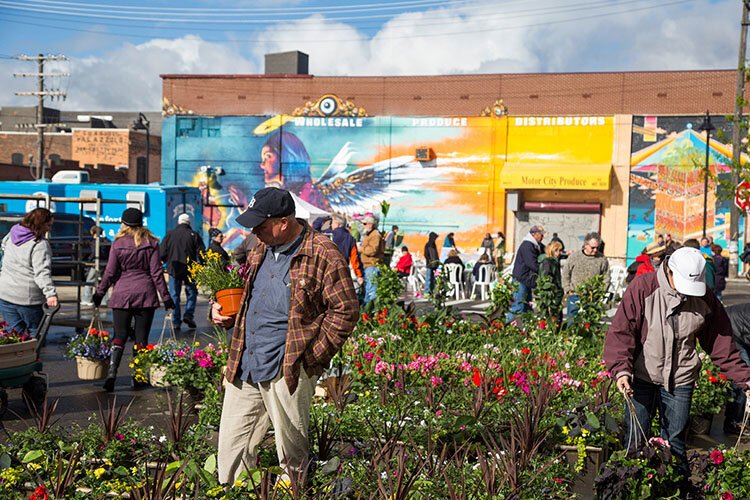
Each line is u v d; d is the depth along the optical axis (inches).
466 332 411.2
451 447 223.5
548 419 239.1
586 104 1366.9
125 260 354.9
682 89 1326.3
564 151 1380.4
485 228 1413.6
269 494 171.9
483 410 250.7
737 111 1197.7
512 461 189.2
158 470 182.7
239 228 1526.8
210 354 322.0
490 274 921.5
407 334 388.2
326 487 181.6
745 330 305.9
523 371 303.4
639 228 1348.4
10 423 291.0
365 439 228.2
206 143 1541.6
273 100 1509.6
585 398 262.8
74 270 735.7
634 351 209.8
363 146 1469.0
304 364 182.2
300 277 181.0
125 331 358.3
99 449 213.9
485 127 1411.2
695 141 1323.8
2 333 321.1
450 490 172.7
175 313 571.2
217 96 1531.7
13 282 356.5
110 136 2455.7
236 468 191.3
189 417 269.4
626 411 220.7
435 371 302.2
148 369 360.8
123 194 1058.7
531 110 1392.7
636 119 1347.2
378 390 279.0
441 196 1433.3
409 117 1444.4
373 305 427.8
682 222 1333.7
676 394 208.4
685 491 204.1
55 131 2736.2
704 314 206.1
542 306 443.5
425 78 1437.0
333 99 1477.6
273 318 183.9
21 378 307.4
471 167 1419.8
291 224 183.6
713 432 332.5
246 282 191.0
